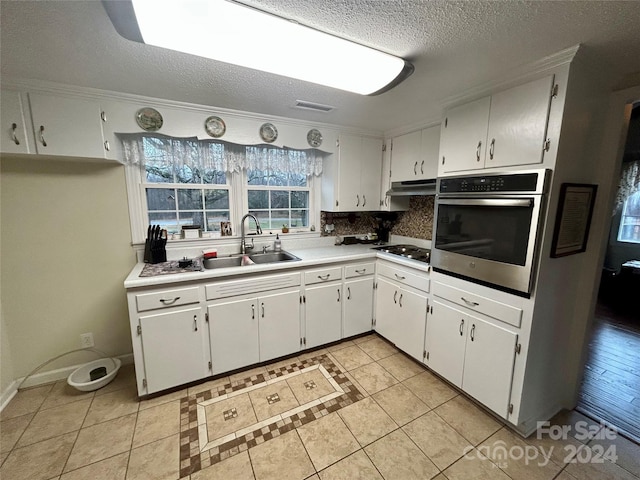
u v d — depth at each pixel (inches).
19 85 65.6
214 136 89.2
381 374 90.5
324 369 93.0
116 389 82.5
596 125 64.8
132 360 95.8
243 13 41.4
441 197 81.4
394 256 101.3
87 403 77.0
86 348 90.7
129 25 42.1
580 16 43.9
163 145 91.4
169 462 60.2
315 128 106.1
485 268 69.7
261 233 111.7
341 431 68.2
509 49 54.2
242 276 86.1
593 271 71.2
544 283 62.0
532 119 60.0
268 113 94.5
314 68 57.8
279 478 56.9
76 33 48.8
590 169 66.5
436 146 97.2
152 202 95.0
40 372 85.4
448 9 42.8
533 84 59.6
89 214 86.4
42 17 44.1
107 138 76.2
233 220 107.3
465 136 74.9
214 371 85.4
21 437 66.1
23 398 78.7
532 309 61.2
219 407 75.8
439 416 73.2
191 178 100.0
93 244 87.9
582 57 55.3
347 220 131.2
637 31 47.6
